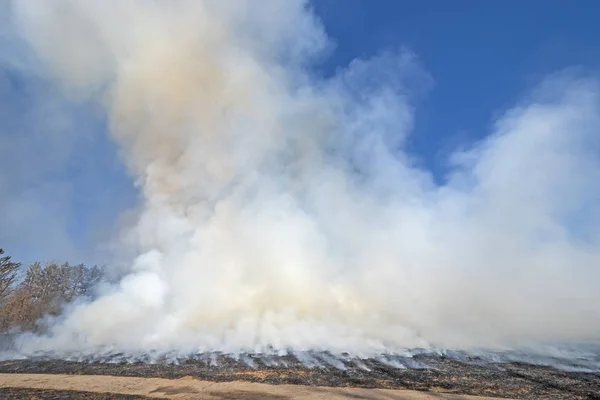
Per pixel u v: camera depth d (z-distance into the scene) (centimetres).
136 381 1424
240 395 1230
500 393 1223
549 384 1322
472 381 1371
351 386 1323
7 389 1328
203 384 1370
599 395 1192
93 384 1388
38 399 1205
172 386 1350
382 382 1371
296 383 1366
